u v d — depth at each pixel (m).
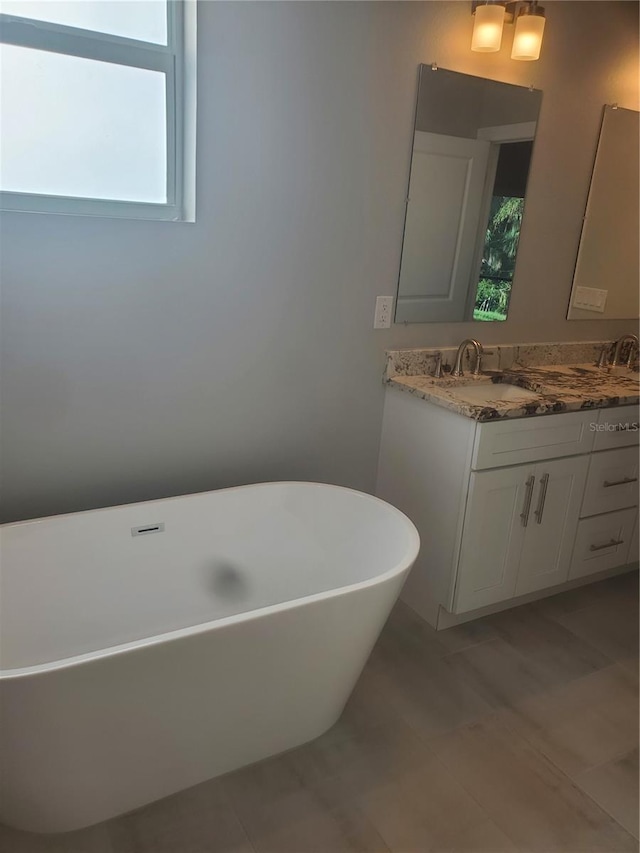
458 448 2.15
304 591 2.19
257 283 2.09
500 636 2.33
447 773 1.71
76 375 1.88
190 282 1.98
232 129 1.91
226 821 1.54
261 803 1.60
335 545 2.13
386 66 2.10
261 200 2.02
